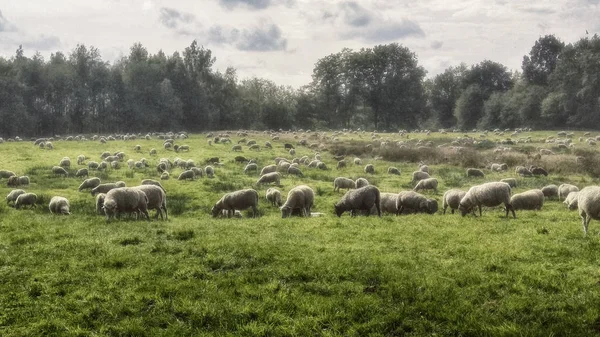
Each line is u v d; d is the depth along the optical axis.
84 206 24.67
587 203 13.91
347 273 11.61
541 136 82.50
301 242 14.65
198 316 9.62
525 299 9.81
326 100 144.75
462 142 66.75
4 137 97.44
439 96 153.38
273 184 33.50
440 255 13.04
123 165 43.41
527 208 23.20
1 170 34.53
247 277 11.58
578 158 44.03
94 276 11.72
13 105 97.75
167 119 121.88
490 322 9.07
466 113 133.62
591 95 100.06
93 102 117.75
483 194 19.30
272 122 135.50
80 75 117.12
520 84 128.88
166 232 16.14
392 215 22.17
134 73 120.94
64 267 12.23
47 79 109.88
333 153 57.59
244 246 13.88
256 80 147.38
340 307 9.91
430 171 42.19
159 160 46.84
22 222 17.97
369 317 9.53
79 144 66.44
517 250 12.98
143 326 9.41
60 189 30.34
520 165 44.03
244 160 48.03
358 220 18.64
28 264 12.52
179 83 128.62
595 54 100.69
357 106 149.25
